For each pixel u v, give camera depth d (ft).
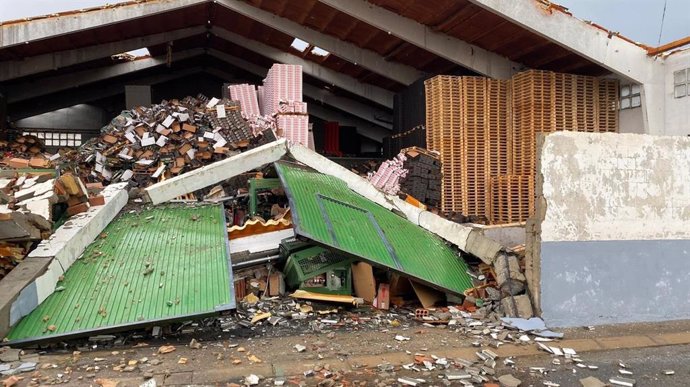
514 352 20.27
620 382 17.40
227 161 35.12
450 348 20.44
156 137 46.21
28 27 50.75
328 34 63.05
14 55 61.05
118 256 25.16
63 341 19.66
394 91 77.30
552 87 46.37
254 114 53.06
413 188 43.55
